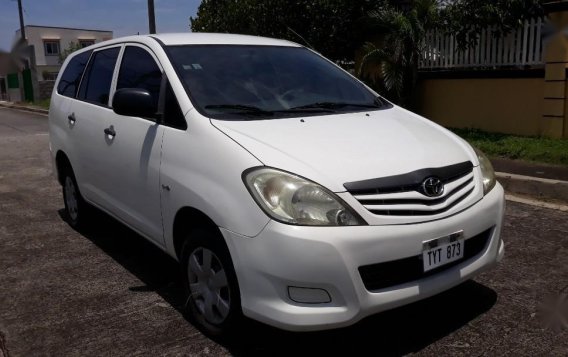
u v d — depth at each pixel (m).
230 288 2.93
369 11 10.28
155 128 3.56
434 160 3.04
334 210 2.65
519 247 4.52
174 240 3.42
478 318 3.37
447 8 9.21
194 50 3.91
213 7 13.00
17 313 3.55
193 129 3.26
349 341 3.14
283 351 3.05
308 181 2.71
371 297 2.69
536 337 3.14
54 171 5.48
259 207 2.71
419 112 9.98
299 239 2.59
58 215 5.88
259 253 2.68
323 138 3.10
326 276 2.60
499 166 6.91
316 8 10.66
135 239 5.01
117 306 3.63
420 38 9.23
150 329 3.31
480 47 8.90
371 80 10.08
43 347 3.13
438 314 3.42
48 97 28.64
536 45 8.16
